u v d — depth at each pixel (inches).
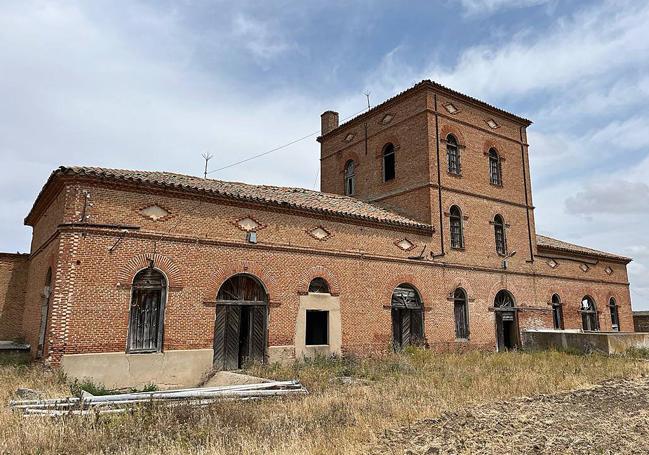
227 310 642.2
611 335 861.2
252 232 665.0
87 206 547.2
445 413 399.9
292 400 436.5
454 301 892.6
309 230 724.0
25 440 296.0
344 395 460.1
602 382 581.3
